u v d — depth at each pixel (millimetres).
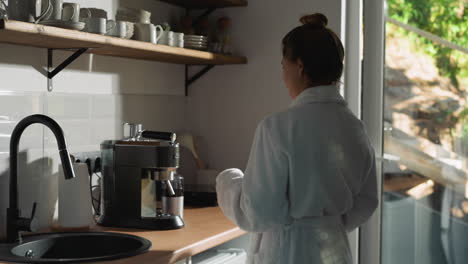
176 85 3205
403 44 3061
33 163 2330
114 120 2750
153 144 2357
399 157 3086
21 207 2281
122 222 2387
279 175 1879
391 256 3121
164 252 1983
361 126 2020
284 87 3082
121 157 2377
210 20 3250
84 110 2570
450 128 2986
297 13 3055
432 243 3043
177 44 2695
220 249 2541
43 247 2172
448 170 2996
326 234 1943
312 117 1908
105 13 2406
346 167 1944
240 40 3188
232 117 3213
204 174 3111
